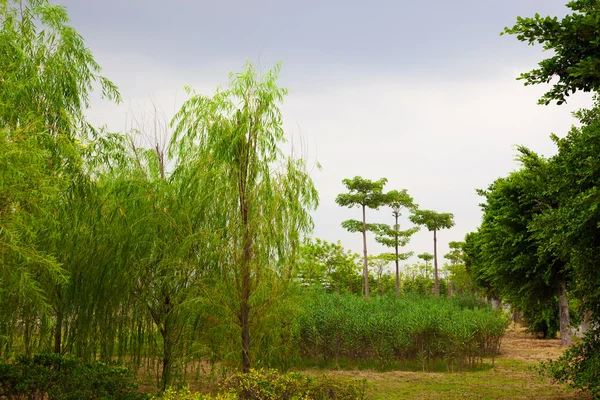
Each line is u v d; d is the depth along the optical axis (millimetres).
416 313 13766
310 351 13234
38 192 5898
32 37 8336
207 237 8422
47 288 8258
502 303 28688
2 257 5668
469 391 10008
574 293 9406
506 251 17531
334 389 6273
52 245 8086
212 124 8609
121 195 9016
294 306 9195
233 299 8523
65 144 7371
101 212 8859
